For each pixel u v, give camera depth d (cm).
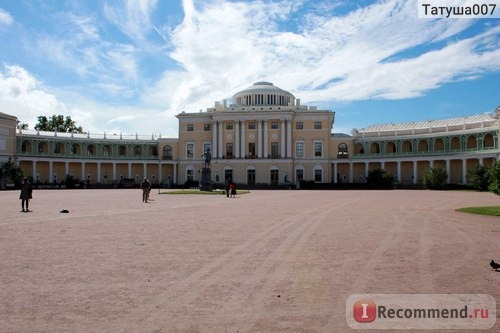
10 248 1491
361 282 1048
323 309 857
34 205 3588
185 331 745
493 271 1152
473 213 2772
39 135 10256
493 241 1633
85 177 10956
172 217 2564
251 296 941
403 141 10256
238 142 10706
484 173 7344
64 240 1666
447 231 1917
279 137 10619
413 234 1825
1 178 8525
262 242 1625
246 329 753
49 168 10406
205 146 11062
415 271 1153
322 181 10606
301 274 1129
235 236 1775
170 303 893
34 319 802
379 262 1266
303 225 2153
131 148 11438
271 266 1222
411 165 10219
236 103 12275
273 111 10550
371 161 10331
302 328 758
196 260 1302
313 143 10681
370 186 8812
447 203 3859
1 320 798
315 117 10700
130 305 880
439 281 1052
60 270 1171
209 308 862
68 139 10638
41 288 1001
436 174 8244
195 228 2034
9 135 9550
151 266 1222
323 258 1327
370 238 1716
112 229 1995
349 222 2286
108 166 11231
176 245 1558
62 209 3155
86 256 1358
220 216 2630
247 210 3094
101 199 4572
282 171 10481
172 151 11288
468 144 9219
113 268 1196
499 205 3519
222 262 1274
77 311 845
